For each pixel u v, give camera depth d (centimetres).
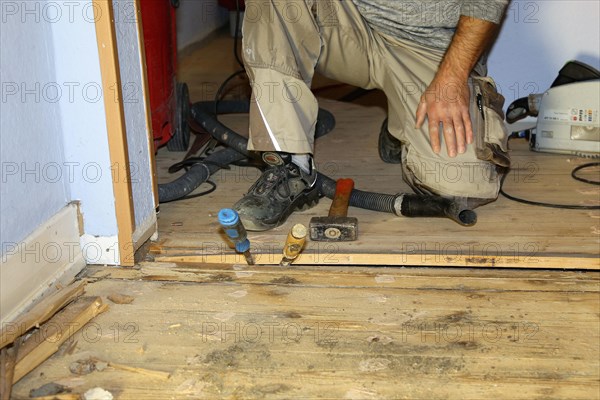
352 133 288
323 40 212
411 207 204
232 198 227
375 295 171
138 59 183
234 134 252
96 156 176
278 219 201
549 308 164
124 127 175
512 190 229
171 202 224
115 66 168
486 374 141
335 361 146
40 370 144
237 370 143
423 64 214
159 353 149
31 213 162
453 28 217
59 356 148
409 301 168
